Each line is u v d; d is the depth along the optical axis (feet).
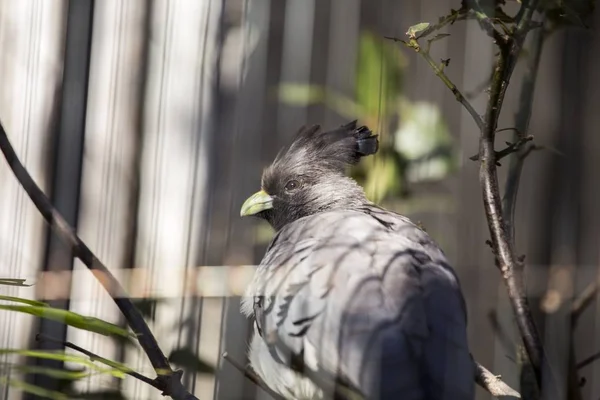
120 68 22.31
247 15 20.54
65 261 21.75
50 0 22.24
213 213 21.95
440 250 16.16
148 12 22.30
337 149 20.20
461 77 25.54
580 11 15.55
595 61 22.86
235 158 22.12
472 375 14.24
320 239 16.15
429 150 21.04
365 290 14.87
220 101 22.06
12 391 15.89
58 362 18.78
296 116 23.61
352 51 24.94
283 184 20.15
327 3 25.02
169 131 22.08
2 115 22.13
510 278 13.83
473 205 24.99
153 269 18.78
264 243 21.93
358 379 14.28
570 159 21.83
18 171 12.40
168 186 21.95
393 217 17.02
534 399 14.62
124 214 22.02
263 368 16.22
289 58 23.20
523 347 15.01
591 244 25.09
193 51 22.00
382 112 21.16
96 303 21.22
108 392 13.65
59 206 21.93
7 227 21.93
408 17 26.21
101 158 22.22
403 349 14.16
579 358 24.68
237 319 18.74
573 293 18.62
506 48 14.01
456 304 14.92
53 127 22.08
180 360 14.80
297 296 15.46
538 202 23.77
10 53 22.25
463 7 14.48
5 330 20.53
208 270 18.65
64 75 22.12
